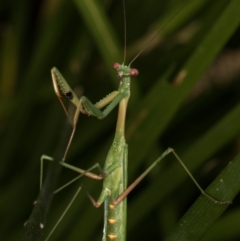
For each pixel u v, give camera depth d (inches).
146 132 17.1
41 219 15.5
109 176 16.7
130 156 17.2
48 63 19.4
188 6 17.9
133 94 18.0
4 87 20.5
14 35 20.4
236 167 15.5
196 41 17.7
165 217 18.2
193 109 19.6
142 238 19.0
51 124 19.2
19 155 20.1
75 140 19.2
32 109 19.4
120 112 16.9
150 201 17.5
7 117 19.7
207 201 15.5
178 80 16.8
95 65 20.4
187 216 15.6
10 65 20.5
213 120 19.8
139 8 19.6
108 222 16.7
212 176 19.0
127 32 19.8
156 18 19.7
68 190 19.2
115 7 19.9
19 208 18.7
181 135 19.8
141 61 19.5
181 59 17.8
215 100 19.8
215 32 16.6
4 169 19.4
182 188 18.9
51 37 19.3
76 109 16.5
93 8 17.7
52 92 19.5
